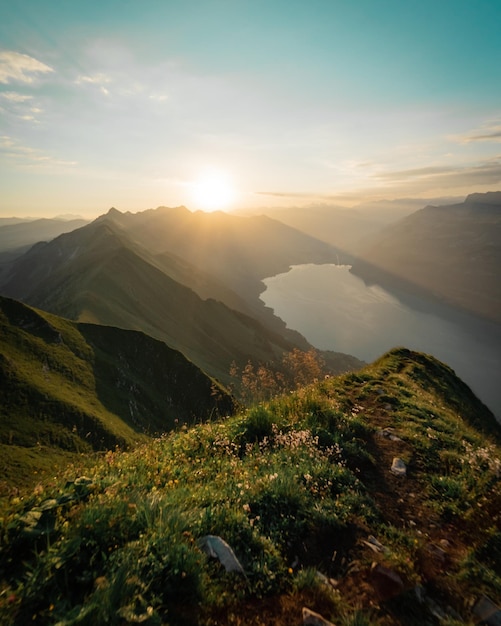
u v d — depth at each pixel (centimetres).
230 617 334
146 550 361
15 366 6209
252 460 650
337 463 691
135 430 6306
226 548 399
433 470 731
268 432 792
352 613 355
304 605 360
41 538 377
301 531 479
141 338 8650
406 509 595
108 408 6538
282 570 403
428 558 477
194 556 369
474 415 1606
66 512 420
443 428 966
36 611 306
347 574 421
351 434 831
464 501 616
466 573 453
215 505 488
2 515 406
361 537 491
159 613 314
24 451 4328
